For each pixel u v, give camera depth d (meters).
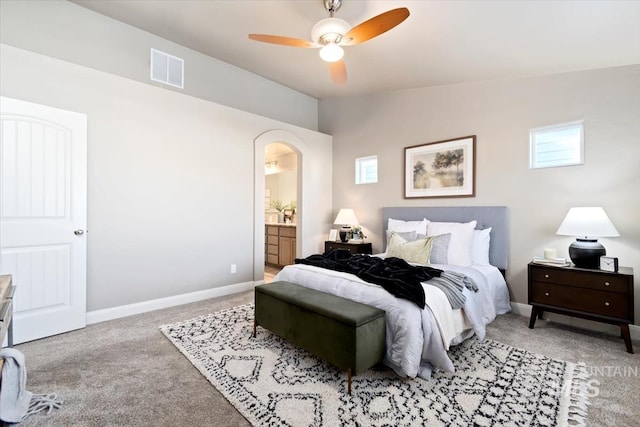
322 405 1.70
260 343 2.50
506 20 2.30
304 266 2.89
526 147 3.27
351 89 4.58
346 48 3.07
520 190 3.31
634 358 2.26
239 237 4.14
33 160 2.54
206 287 3.81
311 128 5.47
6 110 2.40
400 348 1.91
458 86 3.79
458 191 3.78
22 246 2.48
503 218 3.38
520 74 3.22
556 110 3.07
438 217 3.91
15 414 1.54
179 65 3.73
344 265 2.74
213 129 3.85
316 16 2.74
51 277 2.63
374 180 4.85
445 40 2.73
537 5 2.08
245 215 4.20
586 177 2.91
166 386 1.89
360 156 4.96
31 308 2.52
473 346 2.45
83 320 2.81
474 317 2.31
